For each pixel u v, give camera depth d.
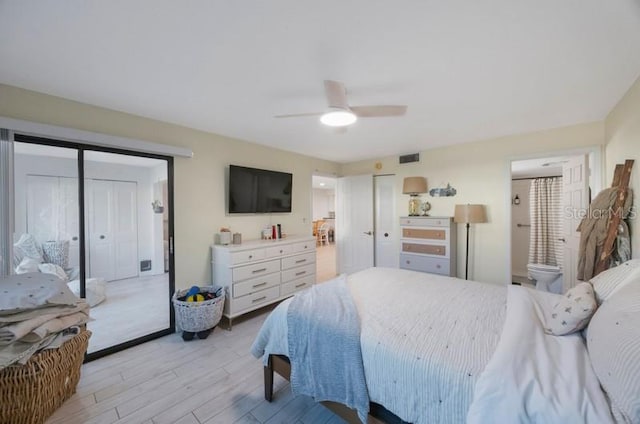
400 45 1.53
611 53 1.61
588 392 0.92
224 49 1.57
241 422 1.66
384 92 2.13
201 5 1.21
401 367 1.23
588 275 2.44
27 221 2.34
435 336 1.38
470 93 2.16
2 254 1.90
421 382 1.16
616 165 2.31
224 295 2.91
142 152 2.69
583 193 3.12
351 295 2.00
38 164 2.37
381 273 2.73
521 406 0.90
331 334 1.50
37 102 2.09
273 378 1.98
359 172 4.96
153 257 3.19
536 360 1.09
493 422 0.92
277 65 1.74
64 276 2.40
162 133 2.78
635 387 0.79
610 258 2.31
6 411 1.48
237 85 2.01
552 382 0.96
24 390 1.52
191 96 2.20
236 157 3.46
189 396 1.89
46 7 1.21
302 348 1.61
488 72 1.83
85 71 1.81
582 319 1.28
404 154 4.37
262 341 1.87
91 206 2.92
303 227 4.45
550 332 1.37
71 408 1.76
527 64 1.73
